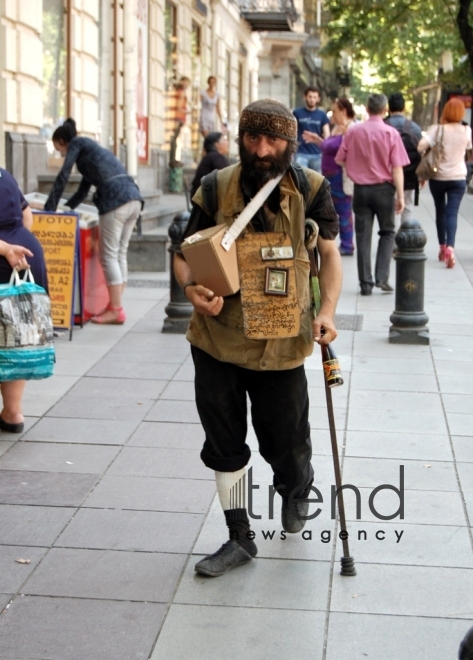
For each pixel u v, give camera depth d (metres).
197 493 5.11
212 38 27.45
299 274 3.96
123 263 9.41
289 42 37.47
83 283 9.15
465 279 11.90
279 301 3.93
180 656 3.57
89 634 3.72
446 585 4.12
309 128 15.62
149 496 5.07
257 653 3.59
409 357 8.07
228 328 4.00
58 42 14.40
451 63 26.88
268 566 4.27
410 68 43.34
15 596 4.01
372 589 4.07
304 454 4.29
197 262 3.88
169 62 22.48
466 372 7.63
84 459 5.63
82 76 15.24
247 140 3.81
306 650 3.61
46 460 5.61
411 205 13.08
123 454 5.71
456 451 5.79
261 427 4.24
